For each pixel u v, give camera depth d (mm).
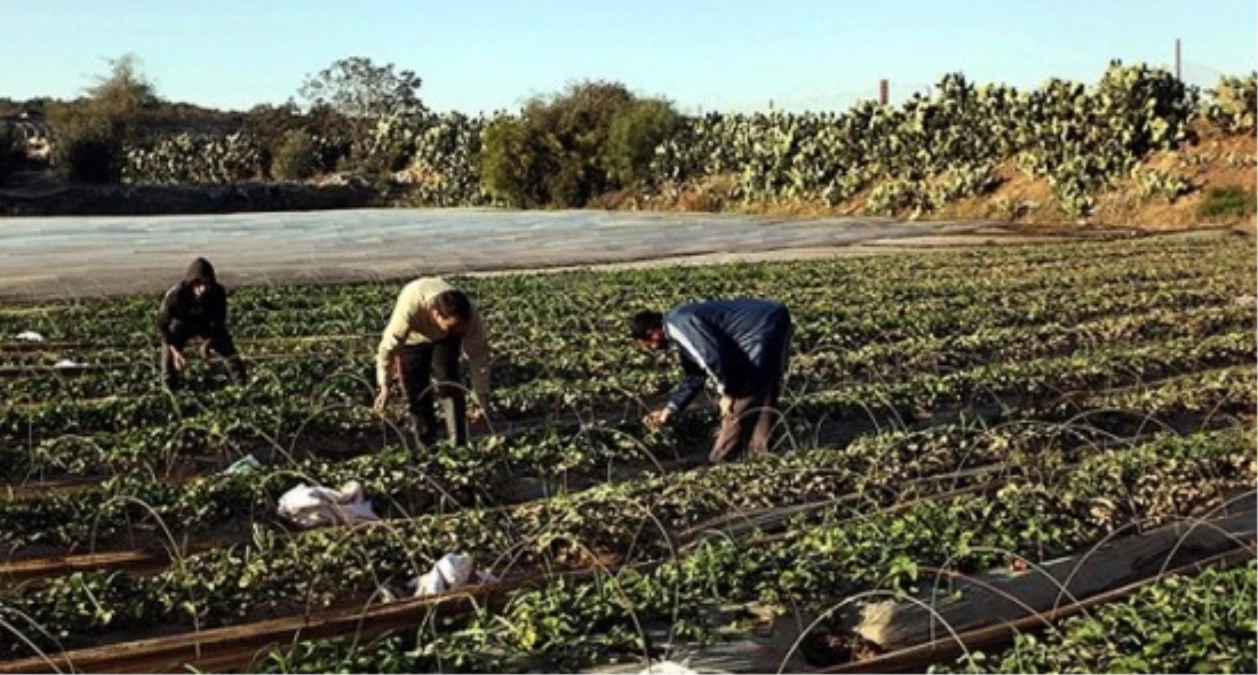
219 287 15844
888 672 8406
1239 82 48375
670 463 13781
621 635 8352
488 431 15250
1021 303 25453
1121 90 49938
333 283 31094
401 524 10805
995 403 16484
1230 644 7992
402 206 78812
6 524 11023
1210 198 46875
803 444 14258
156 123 96312
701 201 65500
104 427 15039
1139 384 17328
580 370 18500
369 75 111812
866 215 57188
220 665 8633
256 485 11836
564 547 10617
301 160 87875
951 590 9258
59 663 8266
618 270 33719
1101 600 9344
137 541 11156
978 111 55000
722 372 12445
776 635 8727
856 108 59469
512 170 72375
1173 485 11781
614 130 69688
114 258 36750
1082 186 50531
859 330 21531
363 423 14945
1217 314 23500
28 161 82188
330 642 8406
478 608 9008
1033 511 10734
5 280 30609
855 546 9750
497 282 29922
